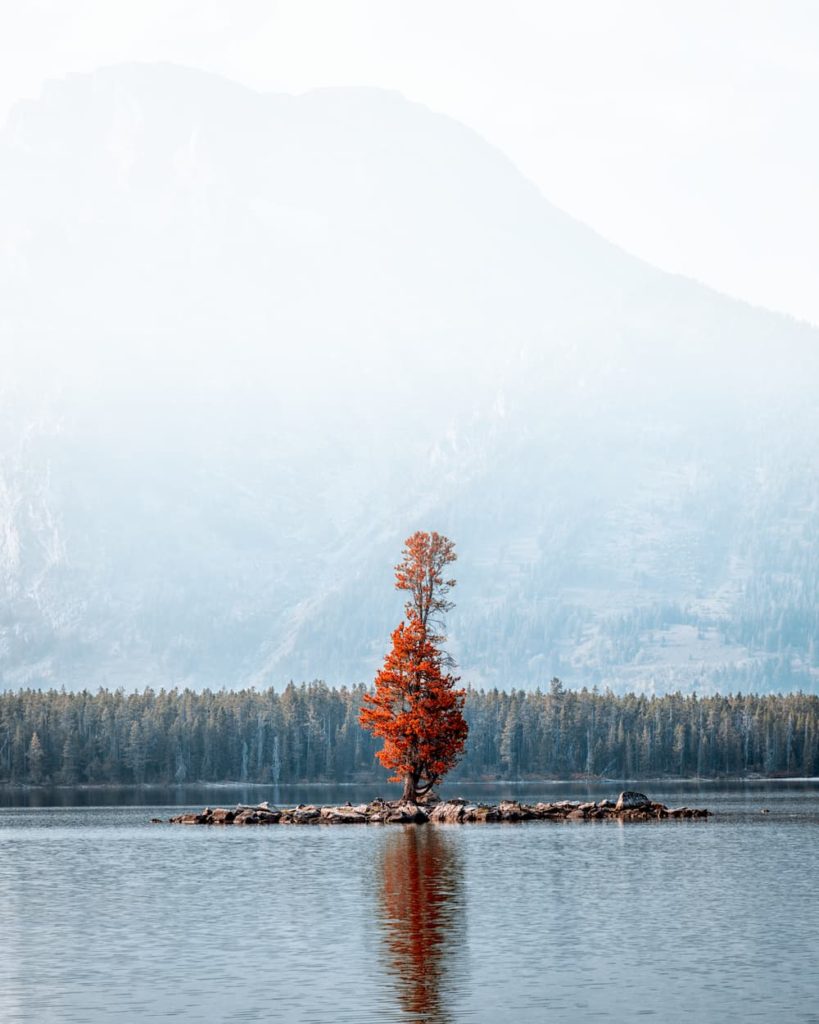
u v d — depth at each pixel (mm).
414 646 150500
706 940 58188
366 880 82812
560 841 113875
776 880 81500
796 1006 45281
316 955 55312
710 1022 43156
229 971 52188
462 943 57750
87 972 52375
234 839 124312
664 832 126875
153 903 73688
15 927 64625
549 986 48688
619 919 64500
